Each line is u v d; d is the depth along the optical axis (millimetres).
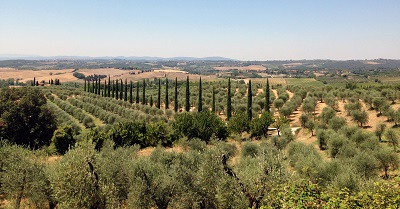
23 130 53281
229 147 35875
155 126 47719
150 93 111438
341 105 64062
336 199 9484
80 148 20000
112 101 93188
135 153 33125
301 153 29516
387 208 8398
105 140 42688
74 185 17922
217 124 48875
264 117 51406
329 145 32750
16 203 22078
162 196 20750
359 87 85000
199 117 49719
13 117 51969
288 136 42719
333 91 76812
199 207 20109
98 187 18391
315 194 10273
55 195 18734
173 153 27938
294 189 10633
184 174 20938
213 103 68312
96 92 115562
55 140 44125
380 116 48062
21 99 54250
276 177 14578
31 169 22453
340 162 23797
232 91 93688
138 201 19891
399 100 54812
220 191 17016
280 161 15695
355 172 21188
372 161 23469
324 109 55156
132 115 69812
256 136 50906
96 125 68938
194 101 83375
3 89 58812
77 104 90625
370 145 30984
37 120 54594
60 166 18672
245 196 15750
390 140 33406
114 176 20766
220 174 18391
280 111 61031
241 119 51688
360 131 35438
